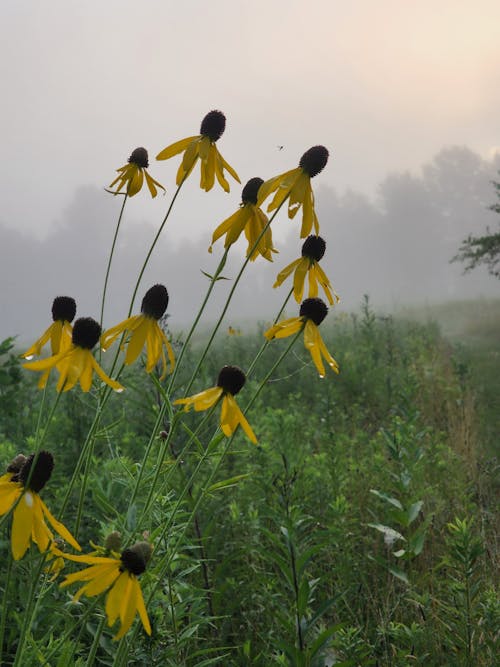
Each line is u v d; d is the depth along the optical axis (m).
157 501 2.64
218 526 3.94
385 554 4.25
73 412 5.06
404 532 4.45
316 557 4.11
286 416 5.79
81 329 2.03
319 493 4.69
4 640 2.58
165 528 2.20
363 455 5.98
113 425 2.30
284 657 2.92
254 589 3.63
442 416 8.04
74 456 4.64
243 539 3.95
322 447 6.20
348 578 3.72
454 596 3.42
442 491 5.09
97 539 3.64
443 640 3.26
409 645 3.16
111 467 3.63
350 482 5.09
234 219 2.36
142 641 2.55
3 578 2.70
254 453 4.84
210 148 2.42
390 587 3.66
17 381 5.58
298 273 2.43
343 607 3.67
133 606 1.69
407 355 11.77
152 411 3.77
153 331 2.19
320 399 8.34
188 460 4.00
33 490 1.78
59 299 2.36
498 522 4.45
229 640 3.46
